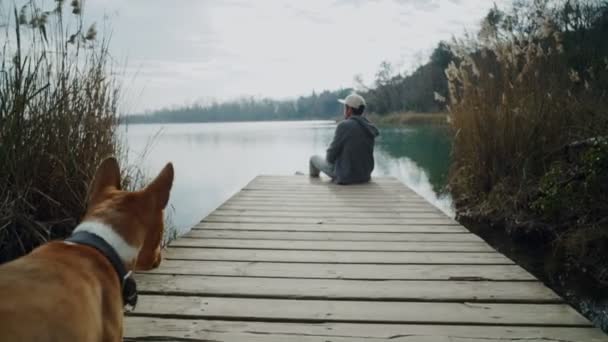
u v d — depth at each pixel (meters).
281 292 2.19
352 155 6.02
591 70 5.32
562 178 4.09
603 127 4.16
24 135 2.74
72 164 2.95
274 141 21.12
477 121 5.50
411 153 11.92
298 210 4.38
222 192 7.74
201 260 2.72
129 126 3.61
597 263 3.34
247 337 1.73
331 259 2.76
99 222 1.19
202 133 34.38
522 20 5.82
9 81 2.66
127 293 1.21
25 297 0.82
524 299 2.08
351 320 1.88
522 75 5.39
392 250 2.96
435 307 2.01
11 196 2.65
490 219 4.88
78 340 0.87
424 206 4.55
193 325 1.83
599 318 2.59
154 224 1.36
